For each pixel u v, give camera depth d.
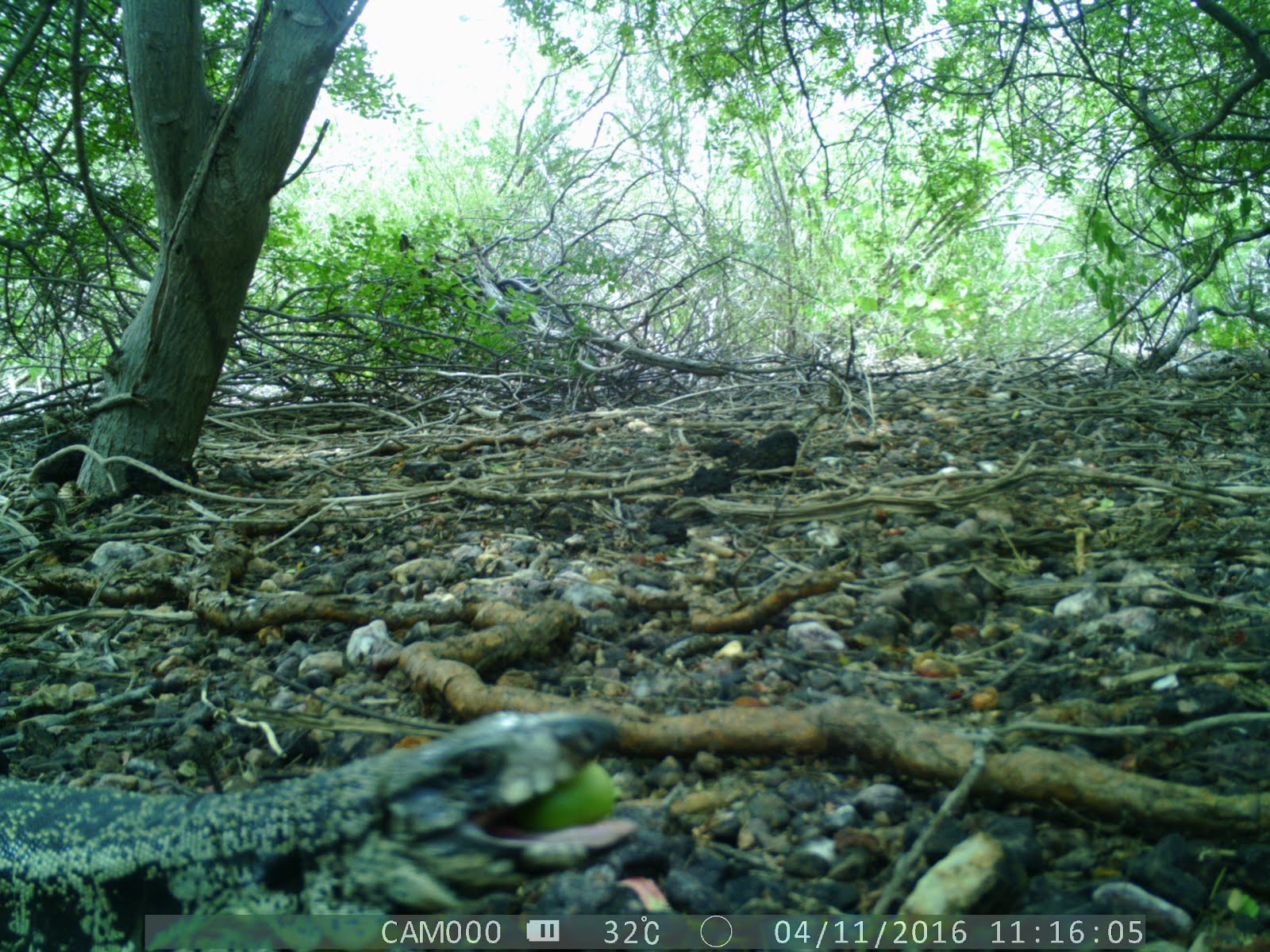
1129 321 1.74
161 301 1.13
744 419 1.41
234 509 1.10
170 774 0.58
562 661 0.68
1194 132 1.40
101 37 1.41
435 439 1.38
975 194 1.90
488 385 1.71
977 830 0.44
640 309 2.10
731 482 1.05
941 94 1.67
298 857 0.41
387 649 0.68
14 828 0.49
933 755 0.47
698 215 2.20
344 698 0.64
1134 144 1.58
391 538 0.98
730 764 0.52
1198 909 0.39
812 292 1.96
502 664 0.66
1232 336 1.83
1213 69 1.59
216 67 1.51
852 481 1.03
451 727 0.57
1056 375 1.60
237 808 0.43
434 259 1.88
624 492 1.02
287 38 1.10
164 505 1.12
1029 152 1.69
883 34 1.59
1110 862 0.42
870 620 0.67
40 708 0.68
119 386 1.17
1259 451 1.09
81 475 1.18
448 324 1.82
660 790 0.51
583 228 2.20
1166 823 0.42
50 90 1.45
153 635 0.79
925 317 1.90
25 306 1.85
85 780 0.58
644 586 0.79
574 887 0.44
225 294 1.15
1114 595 0.70
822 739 0.51
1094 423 1.26
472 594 0.76
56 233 1.56
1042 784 0.44
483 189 2.52
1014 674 0.60
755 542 0.88
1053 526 0.85
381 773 0.40
